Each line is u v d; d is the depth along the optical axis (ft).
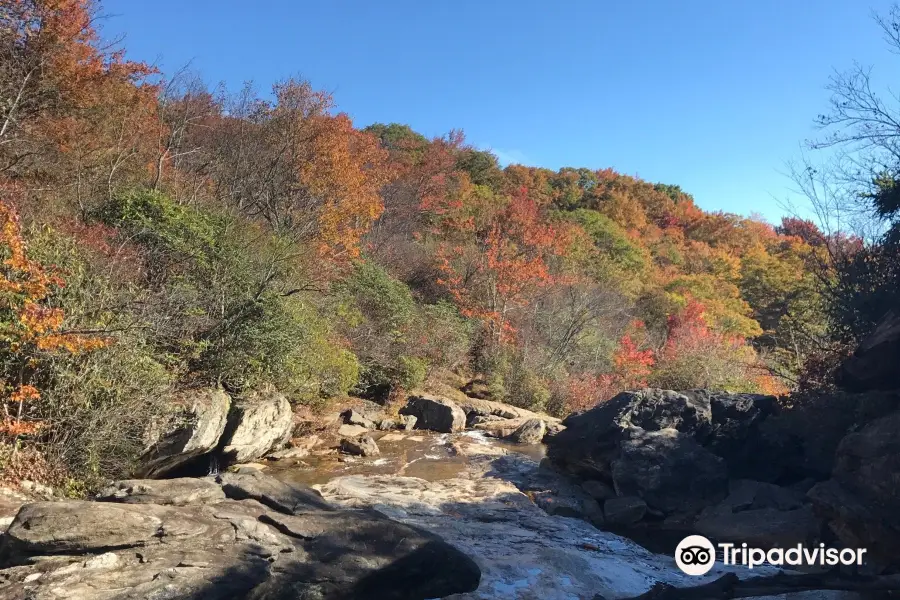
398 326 57.88
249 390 34.40
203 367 32.14
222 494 19.58
